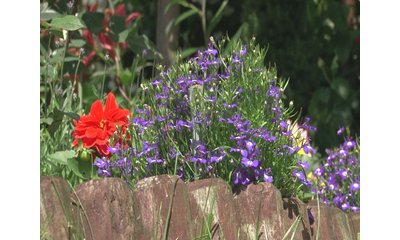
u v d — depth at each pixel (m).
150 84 2.32
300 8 5.09
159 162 2.22
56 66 3.30
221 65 2.36
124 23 3.77
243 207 2.09
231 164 2.11
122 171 2.26
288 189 2.29
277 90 2.27
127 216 1.90
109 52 4.62
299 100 5.11
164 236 1.89
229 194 2.05
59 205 1.86
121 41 3.71
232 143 2.16
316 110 5.05
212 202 1.99
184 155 2.24
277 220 2.07
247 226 2.06
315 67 5.09
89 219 1.88
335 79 5.02
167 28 4.61
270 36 5.11
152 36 5.96
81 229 1.87
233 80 2.25
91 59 4.76
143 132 2.38
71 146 2.78
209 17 5.92
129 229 1.89
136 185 2.00
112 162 2.28
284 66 5.10
